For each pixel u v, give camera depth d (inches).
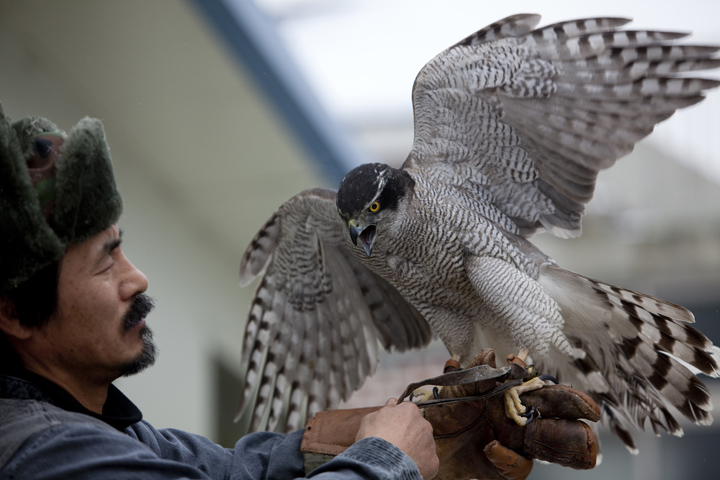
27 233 73.7
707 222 441.1
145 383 233.6
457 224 119.6
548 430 91.0
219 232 282.4
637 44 116.7
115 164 232.4
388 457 76.7
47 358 81.3
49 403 78.6
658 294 433.1
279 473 94.7
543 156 120.7
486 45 116.9
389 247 123.3
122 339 82.7
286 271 139.0
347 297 138.1
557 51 116.8
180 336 256.1
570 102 118.0
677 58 117.0
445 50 117.6
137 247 237.9
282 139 238.8
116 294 82.1
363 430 83.5
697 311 426.3
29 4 195.6
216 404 276.5
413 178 121.6
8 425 74.2
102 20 199.0
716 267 431.5
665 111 117.6
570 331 121.8
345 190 121.1
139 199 243.0
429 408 94.5
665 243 440.8
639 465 355.3
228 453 97.8
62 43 207.0
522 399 93.0
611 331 118.2
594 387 122.6
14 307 78.2
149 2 192.9
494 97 118.0
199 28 200.5
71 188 76.0
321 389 137.9
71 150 76.2
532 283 115.5
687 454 354.9
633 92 117.5
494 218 123.5
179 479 72.6
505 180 122.9
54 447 71.4
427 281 125.4
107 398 88.6
